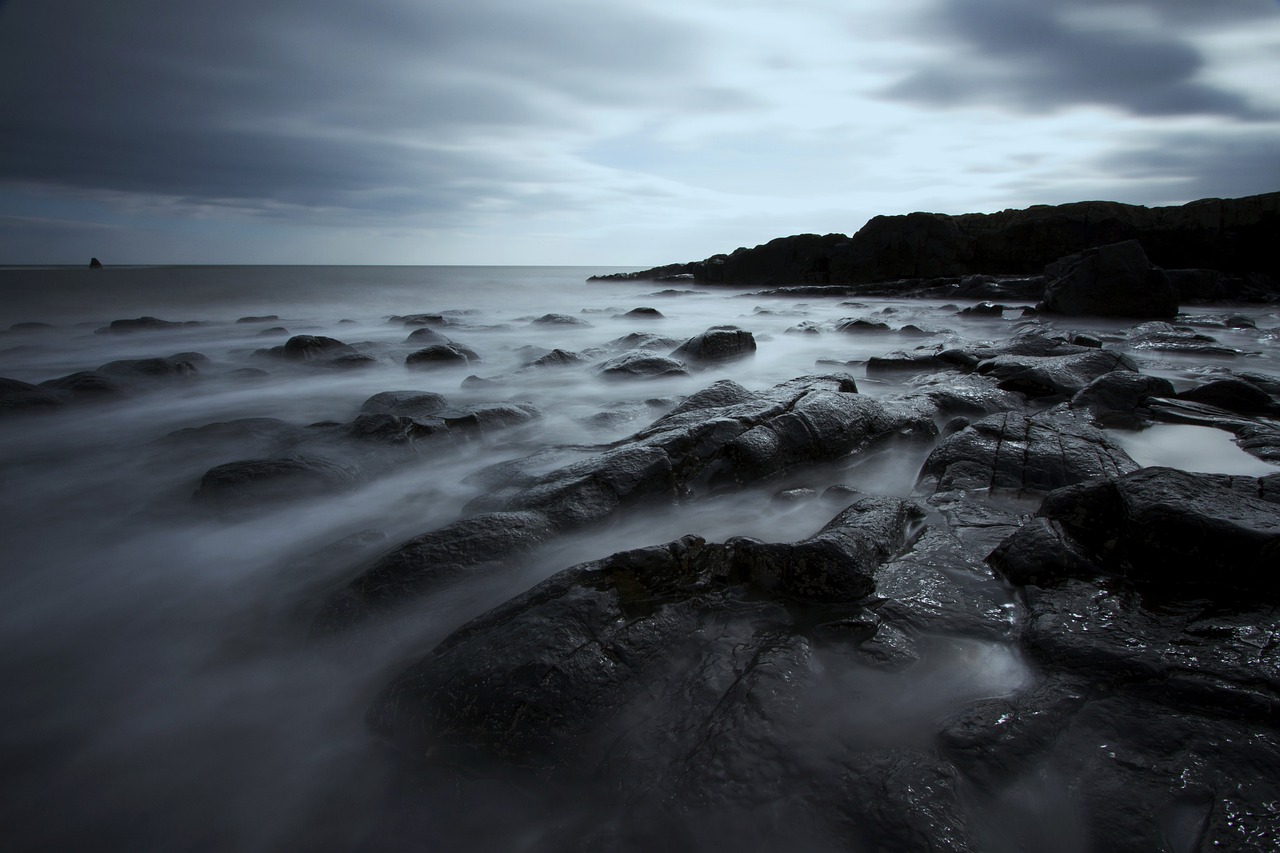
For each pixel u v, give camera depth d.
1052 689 3.04
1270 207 34.03
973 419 8.34
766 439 6.34
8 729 3.41
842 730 2.90
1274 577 3.61
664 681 3.30
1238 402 8.80
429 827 2.71
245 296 35.88
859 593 3.87
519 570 4.48
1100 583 3.85
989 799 2.52
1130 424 7.96
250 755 3.22
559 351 13.53
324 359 13.98
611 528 5.22
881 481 6.64
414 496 6.52
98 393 10.35
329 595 4.17
